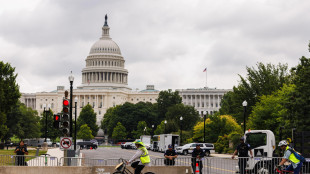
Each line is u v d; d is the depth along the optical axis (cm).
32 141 13938
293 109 4944
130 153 9056
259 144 3312
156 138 10788
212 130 9112
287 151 2208
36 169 2798
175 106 17562
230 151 8081
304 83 4878
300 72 5003
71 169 2833
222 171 3341
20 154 3166
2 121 8706
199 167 3022
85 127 19975
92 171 2848
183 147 8125
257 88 7950
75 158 3066
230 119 9544
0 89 8581
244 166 2922
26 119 13662
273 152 3316
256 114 6594
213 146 7944
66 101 3125
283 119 5416
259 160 2939
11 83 9069
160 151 9950
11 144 12031
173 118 16675
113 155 7956
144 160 2256
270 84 7931
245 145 2956
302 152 2766
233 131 8531
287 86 6662
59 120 3131
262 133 3328
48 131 17825
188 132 11594
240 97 8106
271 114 6359
